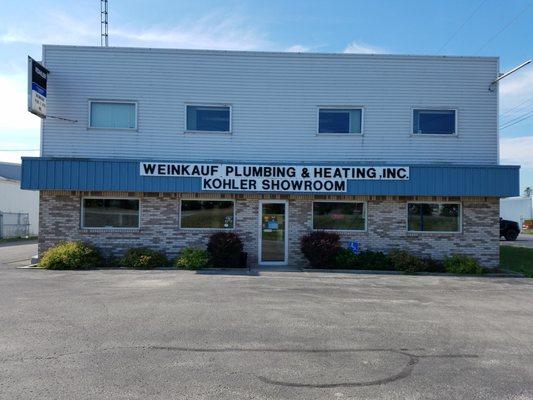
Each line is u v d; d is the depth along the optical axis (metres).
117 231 16.88
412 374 6.00
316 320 8.62
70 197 16.81
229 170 16.47
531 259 20.33
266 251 17.20
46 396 5.08
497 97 17.62
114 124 17.16
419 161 17.45
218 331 7.73
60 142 16.88
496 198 17.27
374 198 17.23
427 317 9.09
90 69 17.03
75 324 8.01
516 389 5.56
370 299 10.80
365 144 17.41
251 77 17.36
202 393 5.26
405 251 16.59
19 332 7.47
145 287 11.75
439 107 17.53
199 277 13.66
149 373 5.82
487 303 10.62
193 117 17.31
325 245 15.98
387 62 17.53
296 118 17.39
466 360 6.59
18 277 13.28
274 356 6.57
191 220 17.17
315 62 17.45
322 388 5.48
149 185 16.23
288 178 16.56
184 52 17.27
